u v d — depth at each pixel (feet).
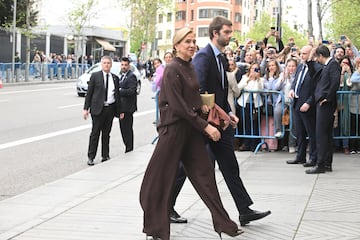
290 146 36.58
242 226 20.06
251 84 36.27
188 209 22.53
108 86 35.63
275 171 30.40
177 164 17.90
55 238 18.81
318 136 29.58
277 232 19.31
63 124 54.80
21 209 23.22
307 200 23.81
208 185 17.95
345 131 35.73
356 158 34.65
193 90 17.93
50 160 36.94
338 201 23.61
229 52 39.22
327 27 134.31
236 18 292.40
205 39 279.08
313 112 31.09
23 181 30.63
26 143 43.32
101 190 26.14
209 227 20.11
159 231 17.60
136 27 232.12
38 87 109.91
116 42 232.94
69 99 82.84
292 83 32.63
